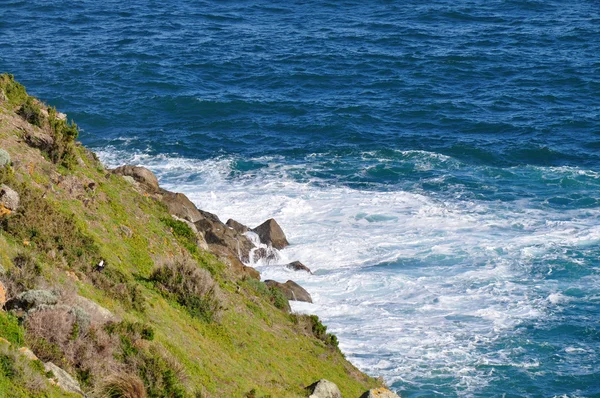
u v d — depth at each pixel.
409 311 39.16
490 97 75.81
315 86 78.62
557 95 76.25
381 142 64.19
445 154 61.66
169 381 21.08
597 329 37.66
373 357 35.28
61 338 19.42
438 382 33.84
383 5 111.50
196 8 109.31
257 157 60.28
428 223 48.72
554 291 40.97
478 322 38.34
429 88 78.25
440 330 37.59
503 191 54.38
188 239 35.41
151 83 76.94
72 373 18.88
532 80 80.50
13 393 16.38
